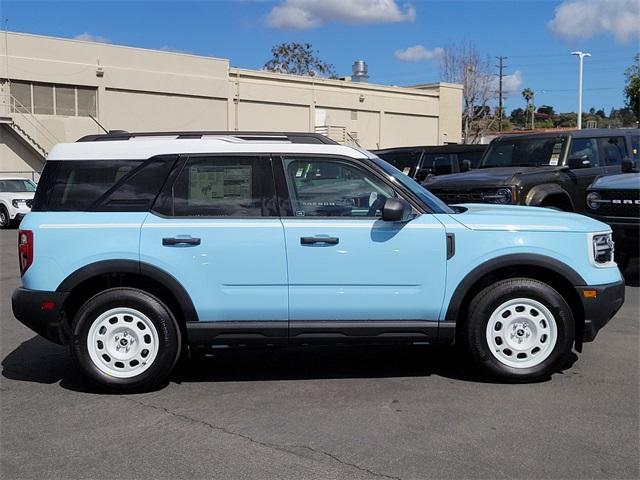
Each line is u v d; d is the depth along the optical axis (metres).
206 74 36.47
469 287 5.11
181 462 3.92
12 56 29.61
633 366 5.68
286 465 3.86
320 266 5.03
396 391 5.11
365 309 5.08
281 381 5.40
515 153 11.47
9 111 29.80
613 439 4.17
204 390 5.21
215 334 5.07
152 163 5.15
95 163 5.17
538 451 4.00
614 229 8.88
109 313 5.06
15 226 21.17
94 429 4.44
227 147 5.17
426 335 5.14
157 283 5.17
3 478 3.74
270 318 5.09
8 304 8.65
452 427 4.38
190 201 5.12
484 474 3.72
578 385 5.19
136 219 5.05
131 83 33.50
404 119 47.50
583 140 11.12
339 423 4.47
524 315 5.17
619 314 7.62
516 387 5.17
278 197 5.11
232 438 4.25
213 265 5.02
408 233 5.05
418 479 3.67
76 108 31.92
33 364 5.96
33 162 31.27
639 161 11.79
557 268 5.12
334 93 42.97
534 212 5.58
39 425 4.52
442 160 13.89
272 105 39.88
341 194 5.16
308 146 5.21
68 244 5.02
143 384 5.10
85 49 31.81
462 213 5.38
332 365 5.84
